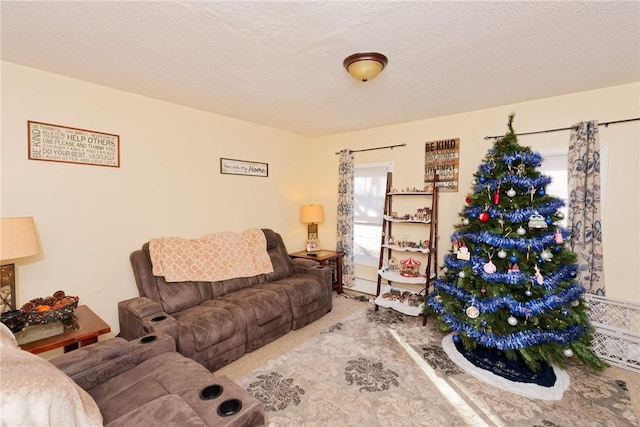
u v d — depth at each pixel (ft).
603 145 8.30
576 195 8.44
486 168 7.84
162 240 9.23
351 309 11.69
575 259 7.41
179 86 8.40
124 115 8.78
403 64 6.93
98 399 4.52
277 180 13.66
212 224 11.15
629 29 5.45
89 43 6.05
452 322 8.04
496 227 7.52
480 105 9.94
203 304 8.78
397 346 8.69
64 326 6.19
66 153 7.76
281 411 6.05
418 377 7.20
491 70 7.25
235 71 7.37
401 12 4.98
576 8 4.87
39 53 6.47
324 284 11.03
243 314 8.16
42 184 7.43
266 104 9.98
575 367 7.69
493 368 7.45
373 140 13.29
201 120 10.66
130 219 9.01
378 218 13.37
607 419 5.85
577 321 7.23
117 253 8.77
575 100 8.71
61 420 2.87
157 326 6.49
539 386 6.77
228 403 4.00
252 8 4.87
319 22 5.29
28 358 3.12
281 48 6.23
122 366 5.17
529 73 7.41
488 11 4.95
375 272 13.56
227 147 11.54
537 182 7.27
